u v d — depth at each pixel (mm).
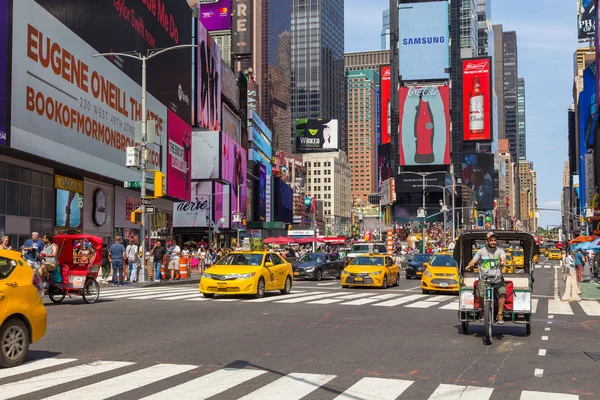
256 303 19078
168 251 35219
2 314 8656
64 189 38562
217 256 47000
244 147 118688
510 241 13375
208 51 80312
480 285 11555
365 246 46625
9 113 29641
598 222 57531
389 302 20219
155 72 54031
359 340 11500
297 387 7621
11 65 29906
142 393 7277
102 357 9648
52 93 34250
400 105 195000
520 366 9102
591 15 139625
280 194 153250
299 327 13312
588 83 100250
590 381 8102
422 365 9117
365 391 7438
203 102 78000
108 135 42531
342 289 27078
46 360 9383
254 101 170625
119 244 28094
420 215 91125
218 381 7938
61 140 35281
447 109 192750
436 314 16484
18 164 33438
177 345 10820
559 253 99438
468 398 7133
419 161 192875
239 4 149375
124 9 46688
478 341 11570
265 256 22250
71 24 37406
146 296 21672
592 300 22875
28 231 34469
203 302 19328
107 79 42594
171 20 59500
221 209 84562
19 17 30734
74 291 18547
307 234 78875
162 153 54344
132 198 50125
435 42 195625
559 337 12258
